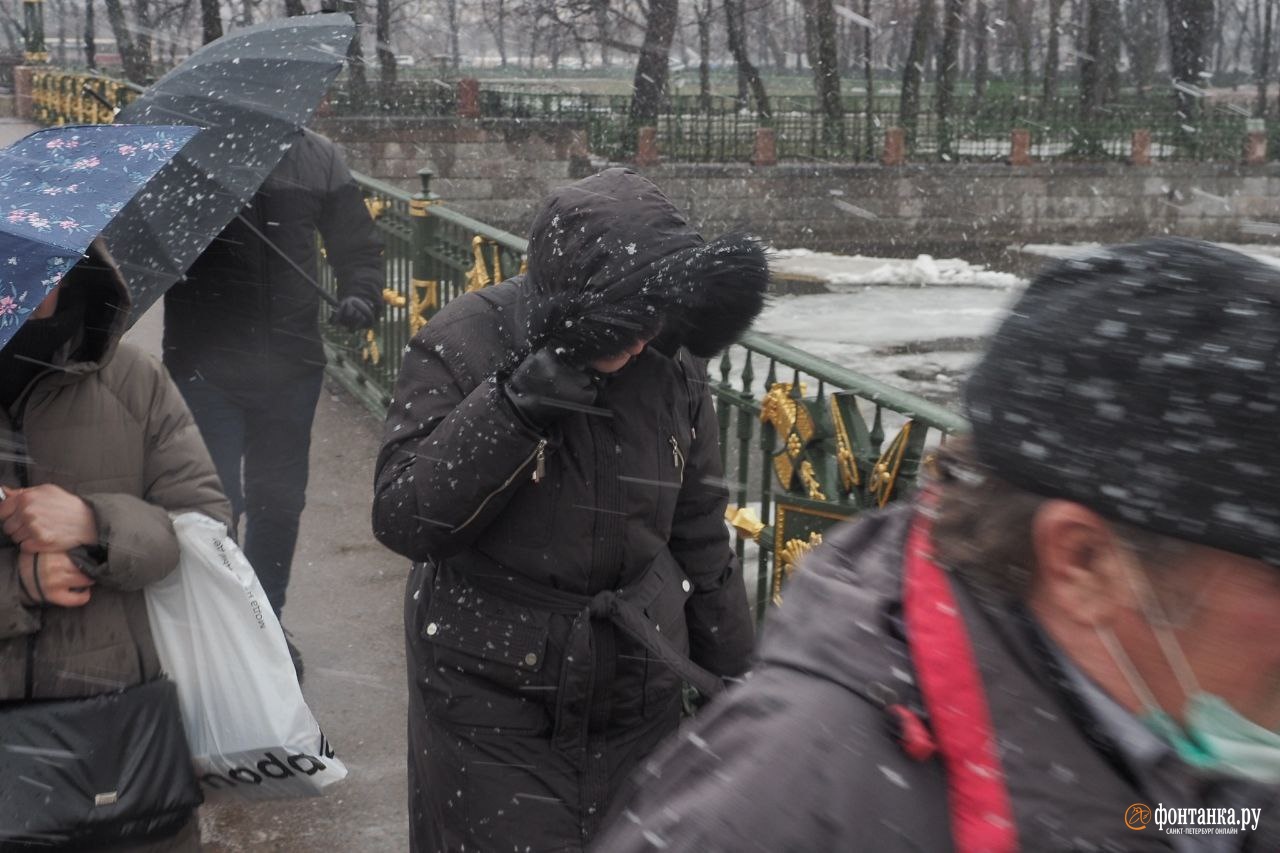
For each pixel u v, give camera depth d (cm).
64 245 191
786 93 3581
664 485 204
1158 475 73
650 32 2698
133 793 205
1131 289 77
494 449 186
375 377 648
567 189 190
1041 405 78
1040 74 3784
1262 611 75
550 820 203
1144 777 80
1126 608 78
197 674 218
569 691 200
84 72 1923
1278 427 71
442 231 552
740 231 187
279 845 314
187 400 383
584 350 181
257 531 395
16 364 205
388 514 197
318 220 396
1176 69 3109
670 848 80
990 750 79
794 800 78
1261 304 73
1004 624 82
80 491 211
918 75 3062
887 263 2188
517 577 200
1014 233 2853
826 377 281
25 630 201
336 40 389
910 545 89
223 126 354
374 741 361
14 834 195
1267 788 84
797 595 92
